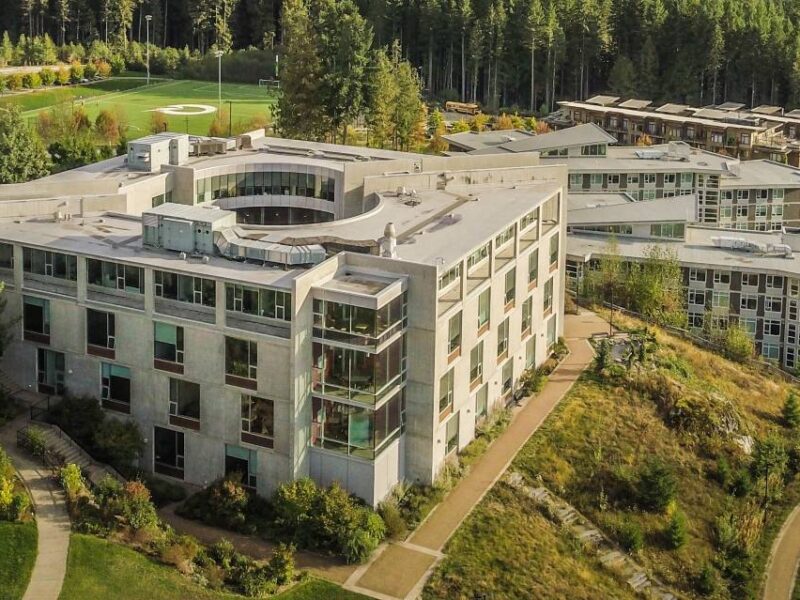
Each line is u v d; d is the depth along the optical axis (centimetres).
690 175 15200
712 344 10956
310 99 14638
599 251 11731
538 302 9156
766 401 10006
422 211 8756
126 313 7169
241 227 7794
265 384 6831
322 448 6962
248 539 6675
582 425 8481
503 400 8600
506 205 8850
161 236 7369
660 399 9025
